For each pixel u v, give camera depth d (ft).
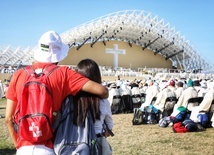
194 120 35.68
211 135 31.60
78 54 256.32
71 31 229.45
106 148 10.94
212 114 35.70
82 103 9.87
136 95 54.54
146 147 26.66
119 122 41.93
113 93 52.47
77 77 9.73
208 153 24.52
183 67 287.48
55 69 9.55
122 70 215.51
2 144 28.55
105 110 10.80
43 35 10.07
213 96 35.47
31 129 8.67
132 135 32.22
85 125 9.70
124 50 276.62
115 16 229.25
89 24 228.02
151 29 249.34
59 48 10.14
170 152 24.89
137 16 238.27
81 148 9.36
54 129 9.51
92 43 258.37
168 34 257.55
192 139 29.81
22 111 8.84
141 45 285.64
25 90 9.01
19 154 8.95
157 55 295.89
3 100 82.33
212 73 207.51
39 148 8.93
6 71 147.74
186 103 37.78
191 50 271.90
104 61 267.18
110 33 250.57
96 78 10.98
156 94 46.65
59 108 9.55
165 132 33.76
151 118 39.81
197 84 54.19
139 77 173.17
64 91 9.61
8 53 211.20
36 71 9.57
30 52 206.80
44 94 8.96
